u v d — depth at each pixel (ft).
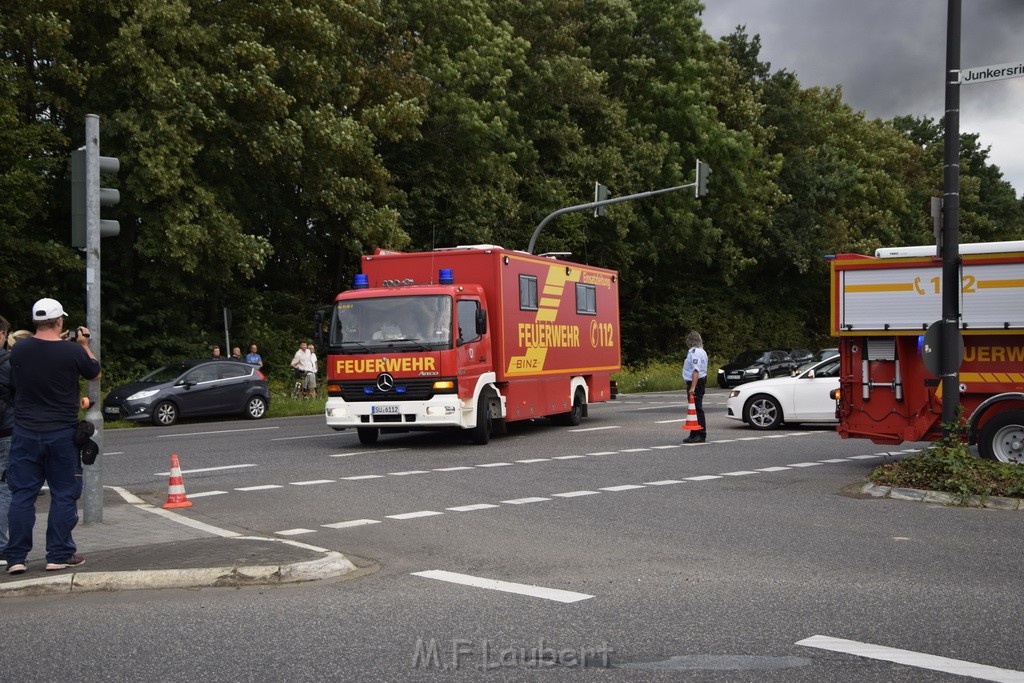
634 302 172.96
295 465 50.49
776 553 27.81
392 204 118.42
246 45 91.61
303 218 118.01
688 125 152.87
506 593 23.31
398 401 57.98
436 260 63.16
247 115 97.30
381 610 21.85
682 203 151.23
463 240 119.96
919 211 223.30
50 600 23.58
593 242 148.05
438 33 120.47
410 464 50.26
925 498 37.32
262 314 117.19
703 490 40.65
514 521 33.45
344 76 105.09
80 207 32.68
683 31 154.10
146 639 19.81
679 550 28.32
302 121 96.94
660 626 20.31
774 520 33.37
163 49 89.10
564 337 71.82
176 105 88.38
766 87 188.75
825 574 25.12
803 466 48.88
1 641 19.93
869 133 219.61
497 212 124.26
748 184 164.66
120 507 36.76
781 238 178.60
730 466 48.91
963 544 29.04
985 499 36.09
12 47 86.28
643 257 158.40
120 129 87.56
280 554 26.27
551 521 33.40
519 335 64.80
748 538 30.12
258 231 116.47
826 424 73.15
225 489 42.22
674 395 125.90
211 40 90.84
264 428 77.66
